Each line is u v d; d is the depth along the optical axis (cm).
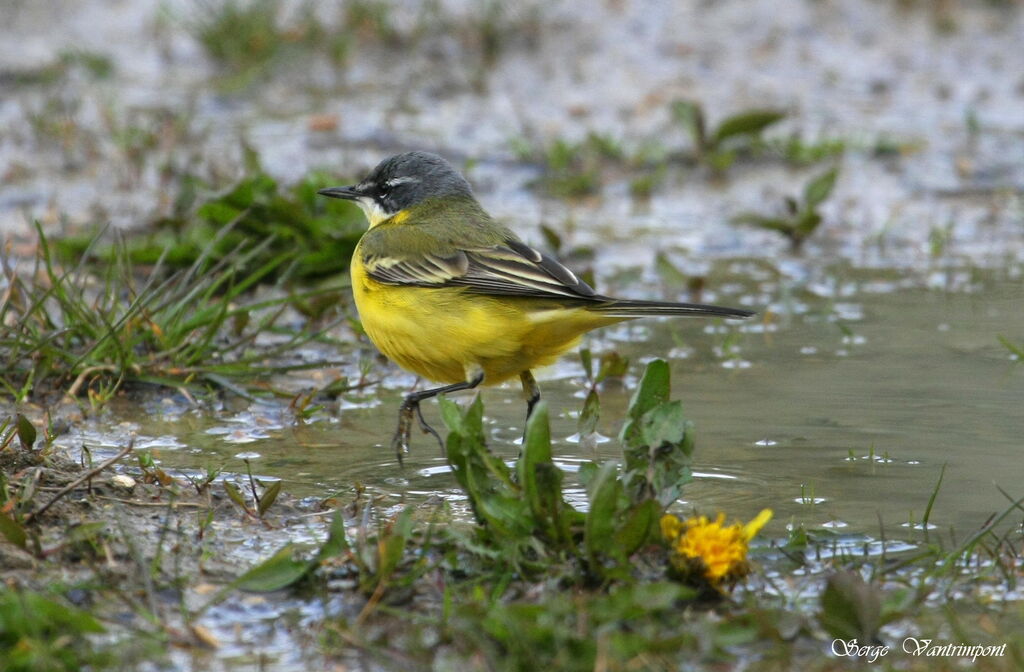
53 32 2814
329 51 2639
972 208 2003
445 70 2647
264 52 2611
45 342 1230
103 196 1916
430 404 1281
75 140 2138
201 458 1095
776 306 1602
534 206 2019
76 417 1189
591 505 812
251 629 786
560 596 799
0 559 831
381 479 1055
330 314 1516
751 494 1009
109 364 1261
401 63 2677
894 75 2658
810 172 2155
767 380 1323
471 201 1298
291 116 2372
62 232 1694
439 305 1084
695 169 2164
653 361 898
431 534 886
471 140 2267
